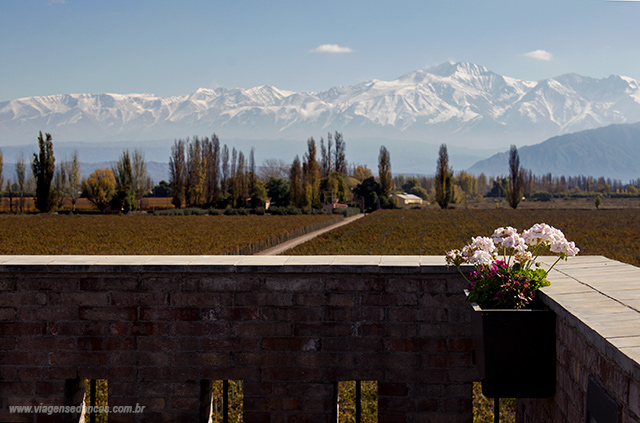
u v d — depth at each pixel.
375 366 4.32
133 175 96.12
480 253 3.76
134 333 4.43
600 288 3.59
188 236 40.44
